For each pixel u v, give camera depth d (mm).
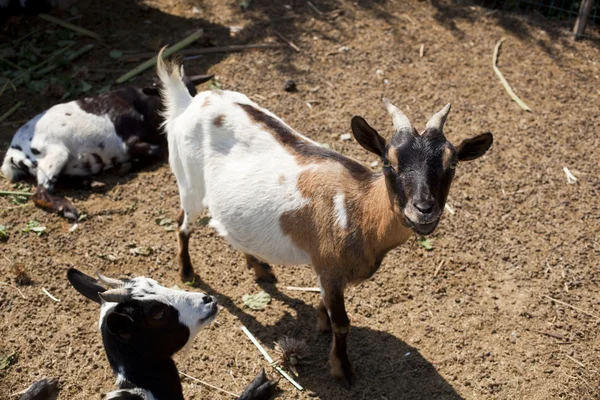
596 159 3123
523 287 2711
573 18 3977
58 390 2459
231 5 3986
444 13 3945
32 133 2984
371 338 2576
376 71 3482
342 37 3695
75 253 2775
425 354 2543
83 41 3605
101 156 3020
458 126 3230
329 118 3244
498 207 2939
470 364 2523
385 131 3182
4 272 2705
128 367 2240
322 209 2359
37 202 2902
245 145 2455
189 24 3785
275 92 3359
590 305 2666
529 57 3594
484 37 3740
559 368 2516
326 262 2381
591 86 3449
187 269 2707
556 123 3264
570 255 2797
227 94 2537
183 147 2521
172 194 2980
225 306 2650
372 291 2689
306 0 4035
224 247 2811
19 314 2609
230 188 2447
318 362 2529
